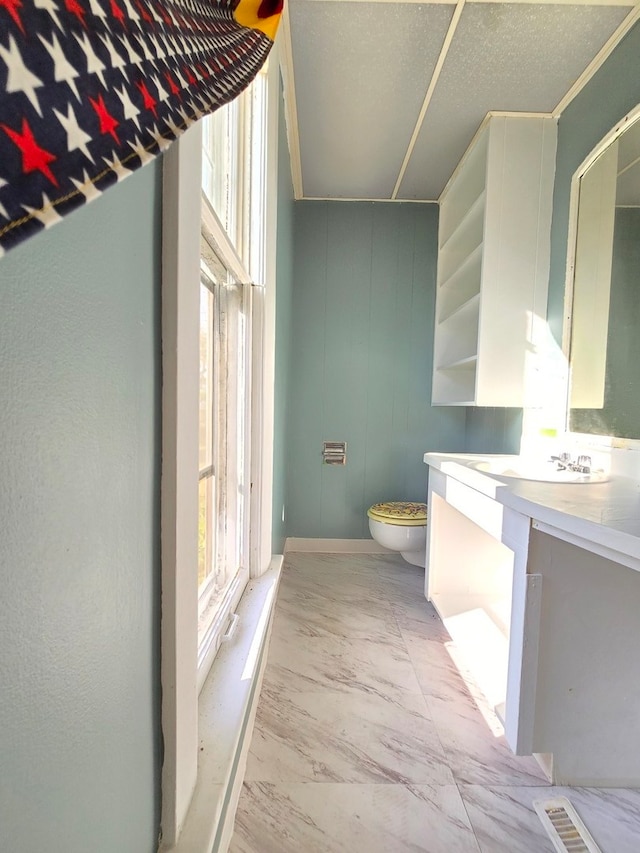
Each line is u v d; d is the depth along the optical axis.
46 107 0.18
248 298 1.29
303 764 1.03
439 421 2.52
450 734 1.15
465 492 1.40
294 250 2.44
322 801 0.94
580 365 1.49
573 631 0.99
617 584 0.99
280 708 1.22
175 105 0.28
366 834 0.87
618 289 1.32
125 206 0.42
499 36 1.33
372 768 1.03
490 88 1.54
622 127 1.30
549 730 1.00
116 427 0.41
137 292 0.45
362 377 2.52
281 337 1.90
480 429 2.27
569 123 1.59
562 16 1.25
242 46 0.42
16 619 0.27
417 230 2.47
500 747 1.11
